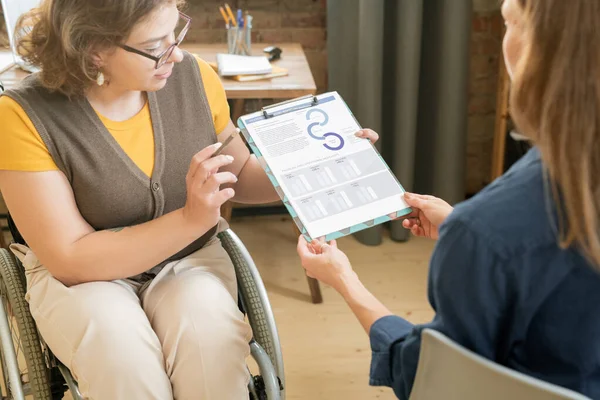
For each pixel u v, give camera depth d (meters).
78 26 1.17
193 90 1.41
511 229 0.79
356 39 2.40
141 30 1.18
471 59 2.72
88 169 1.29
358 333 2.19
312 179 1.26
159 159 1.35
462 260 0.81
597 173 0.73
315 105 1.36
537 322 0.84
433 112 2.56
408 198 1.26
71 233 1.27
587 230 0.74
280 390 1.34
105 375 1.17
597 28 0.69
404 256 2.59
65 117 1.27
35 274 1.35
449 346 0.83
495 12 2.65
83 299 1.25
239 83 2.06
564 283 0.80
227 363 1.23
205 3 2.58
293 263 2.55
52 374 1.36
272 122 1.32
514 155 2.54
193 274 1.36
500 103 2.52
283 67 2.24
